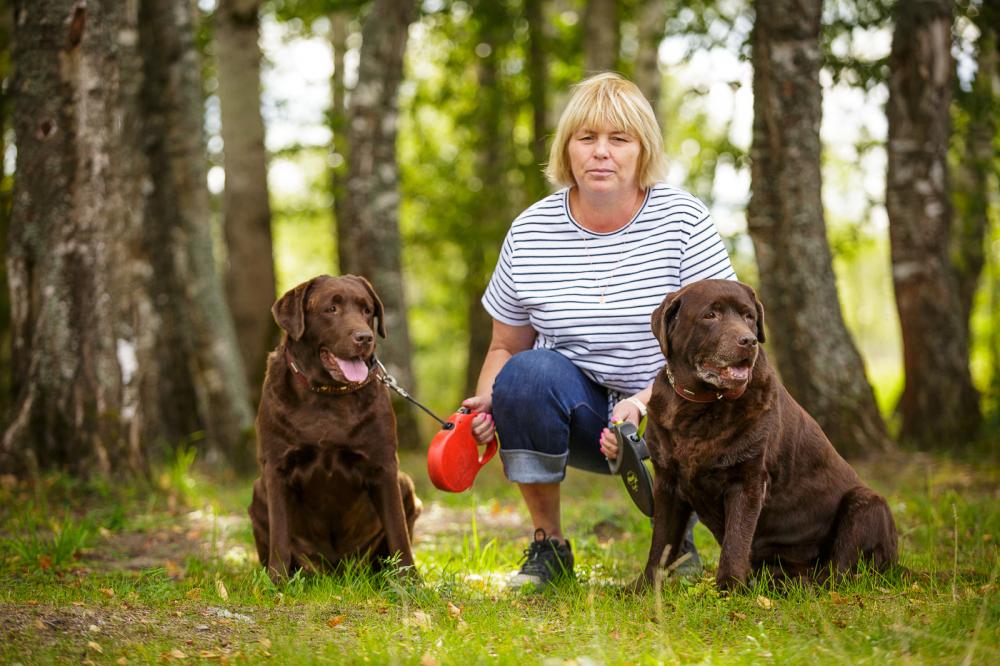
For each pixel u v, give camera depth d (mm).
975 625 4289
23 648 4090
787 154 11555
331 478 5844
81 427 9523
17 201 9602
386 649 4129
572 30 22969
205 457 13539
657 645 4172
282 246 37188
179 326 13688
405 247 26391
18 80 9516
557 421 5789
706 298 5086
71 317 9547
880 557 5434
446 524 8781
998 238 17906
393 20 15547
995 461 11203
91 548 7301
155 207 13727
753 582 5125
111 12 9734
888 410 21734
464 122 23031
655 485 5426
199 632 4496
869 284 34906
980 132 15273
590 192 5863
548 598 5414
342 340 5609
